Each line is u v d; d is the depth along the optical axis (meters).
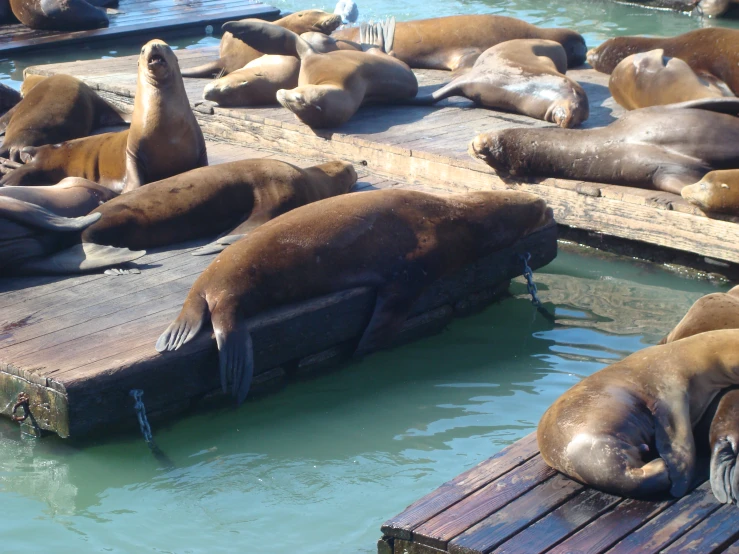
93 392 5.79
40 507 5.32
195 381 6.27
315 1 22.61
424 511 4.52
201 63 14.98
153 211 7.79
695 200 8.17
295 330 6.69
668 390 4.70
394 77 11.94
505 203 7.88
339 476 5.57
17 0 19.31
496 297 8.27
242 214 8.09
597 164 9.07
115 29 19.08
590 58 14.06
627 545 4.20
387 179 9.62
